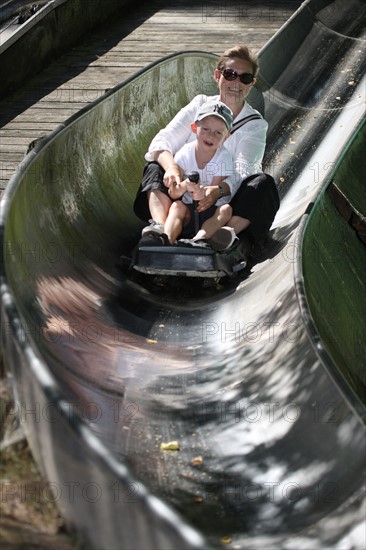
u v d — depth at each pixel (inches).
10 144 304.8
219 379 180.4
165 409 169.0
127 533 116.6
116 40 446.9
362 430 148.6
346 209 272.7
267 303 199.6
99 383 166.6
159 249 209.2
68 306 185.5
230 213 219.6
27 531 131.4
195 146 223.6
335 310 224.7
